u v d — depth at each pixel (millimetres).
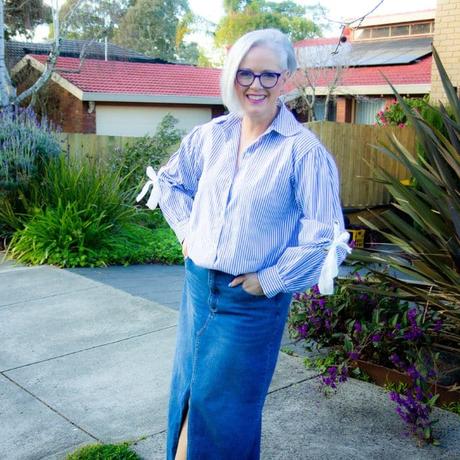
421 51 20219
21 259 7586
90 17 17172
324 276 2273
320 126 9844
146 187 2900
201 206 2537
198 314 2516
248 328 2418
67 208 7699
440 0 9688
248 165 2422
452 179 3928
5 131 8930
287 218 2416
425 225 3957
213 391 2475
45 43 24000
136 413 3607
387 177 4145
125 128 20922
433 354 3842
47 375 4125
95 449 3145
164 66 24500
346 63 17828
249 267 2387
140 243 8305
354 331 4066
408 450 3188
